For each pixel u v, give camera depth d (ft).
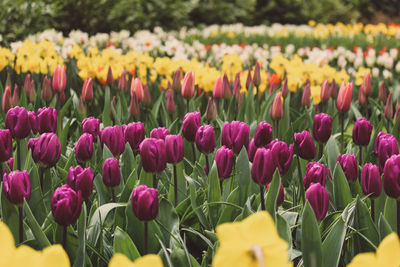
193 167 9.40
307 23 51.62
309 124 13.10
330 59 24.21
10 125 7.55
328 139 9.23
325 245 5.63
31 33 26.73
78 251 5.73
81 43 24.82
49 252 2.83
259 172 6.13
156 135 7.95
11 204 6.20
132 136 8.55
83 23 33.06
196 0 45.42
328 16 52.24
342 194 7.39
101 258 6.04
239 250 2.90
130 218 6.49
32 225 5.64
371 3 60.18
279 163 7.01
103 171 7.07
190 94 11.69
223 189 7.92
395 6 60.64
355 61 23.20
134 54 17.11
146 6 39.09
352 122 17.93
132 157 8.48
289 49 26.12
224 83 12.85
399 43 31.32
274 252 2.90
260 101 15.12
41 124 8.45
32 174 7.06
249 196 7.64
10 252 2.82
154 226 6.42
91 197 8.25
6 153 7.00
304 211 5.32
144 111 13.88
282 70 17.28
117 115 12.25
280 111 11.05
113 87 15.90
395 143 7.17
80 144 7.50
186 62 15.87
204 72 14.73
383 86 14.57
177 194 7.85
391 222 6.55
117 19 35.01
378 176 6.37
